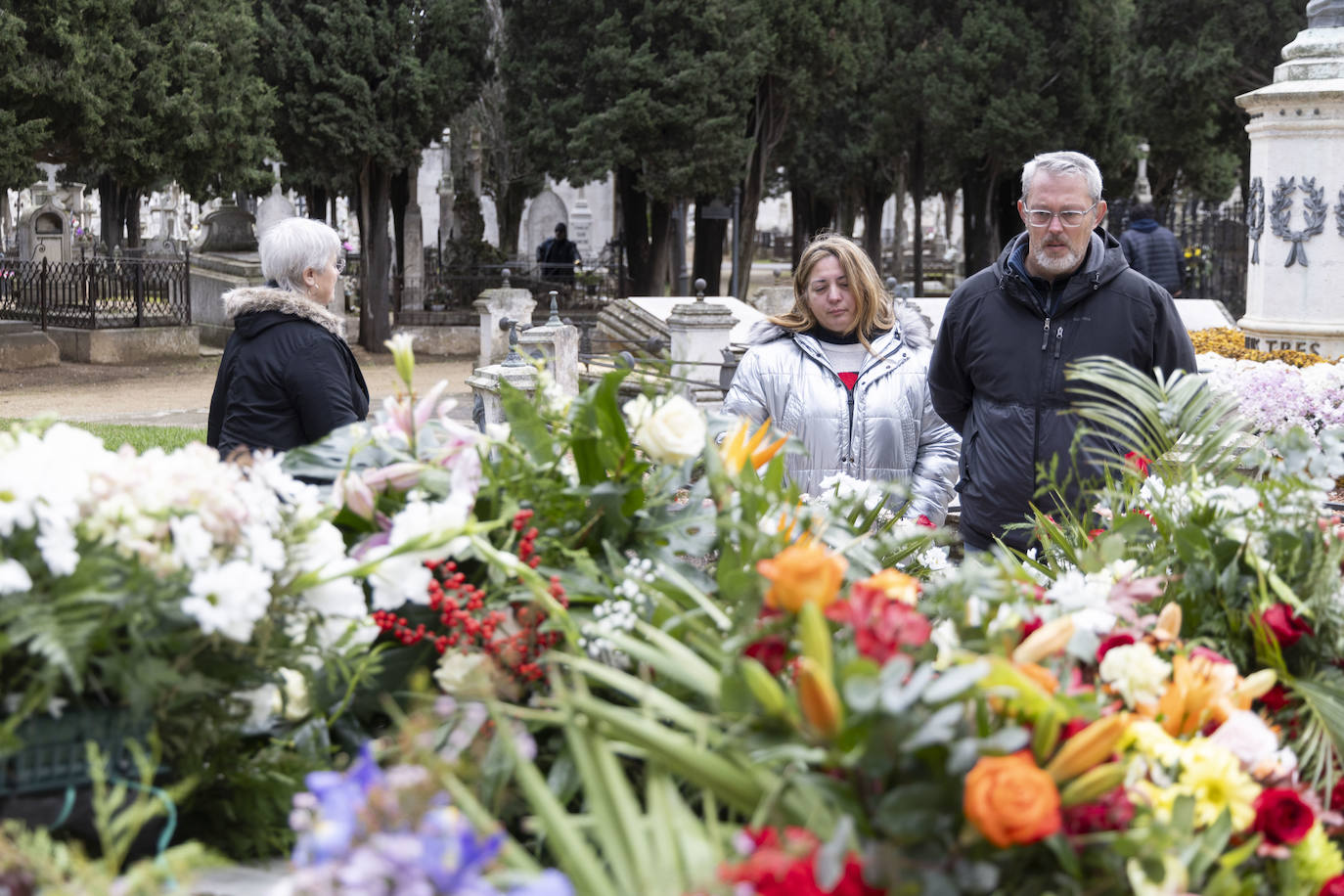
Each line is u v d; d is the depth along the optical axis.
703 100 21.88
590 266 32.41
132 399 15.98
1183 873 1.41
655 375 2.29
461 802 1.41
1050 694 1.50
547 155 22.36
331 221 31.34
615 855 1.40
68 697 1.60
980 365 4.04
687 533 2.19
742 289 24.86
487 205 41.84
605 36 21.67
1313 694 1.91
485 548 1.99
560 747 1.88
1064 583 2.02
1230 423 2.57
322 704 1.90
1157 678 1.75
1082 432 2.78
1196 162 28.84
